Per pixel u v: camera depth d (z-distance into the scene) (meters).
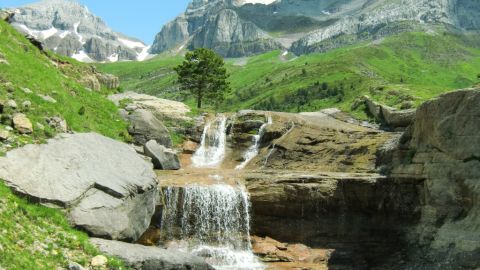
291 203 40.00
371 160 47.00
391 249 38.88
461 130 33.84
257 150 57.34
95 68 59.50
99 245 25.33
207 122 60.09
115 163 32.72
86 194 28.31
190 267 27.31
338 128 58.88
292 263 37.19
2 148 27.88
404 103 64.69
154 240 36.62
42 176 27.47
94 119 44.12
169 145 51.53
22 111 32.75
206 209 39.06
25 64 40.53
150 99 61.28
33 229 23.28
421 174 37.38
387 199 39.81
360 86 183.62
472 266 30.84
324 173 44.69
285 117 60.56
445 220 34.94
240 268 35.38
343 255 38.94
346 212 40.56
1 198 23.86
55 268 21.19
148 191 32.84
